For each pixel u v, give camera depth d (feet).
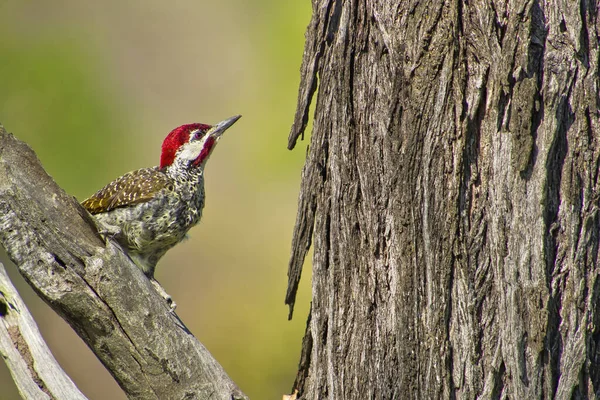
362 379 23.63
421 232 22.25
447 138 21.74
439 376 22.18
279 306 62.69
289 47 76.38
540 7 21.26
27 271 24.95
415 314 22.44
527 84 20.98
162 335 26.30
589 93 21.21
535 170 21.26
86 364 64.80
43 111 73.77
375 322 23.36
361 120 23.24
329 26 24.13
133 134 77.00
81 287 25.30
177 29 82.53
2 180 24.59
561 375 21.53
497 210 21.53
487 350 21.79
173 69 81.15
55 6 79.46
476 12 21.34
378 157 22.89
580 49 21.22
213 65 81.20
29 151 24.84
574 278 21.43
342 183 23.82
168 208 34.99
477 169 21.67
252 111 74.43
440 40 21.65
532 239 21.36
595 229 21.49
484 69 21.26
